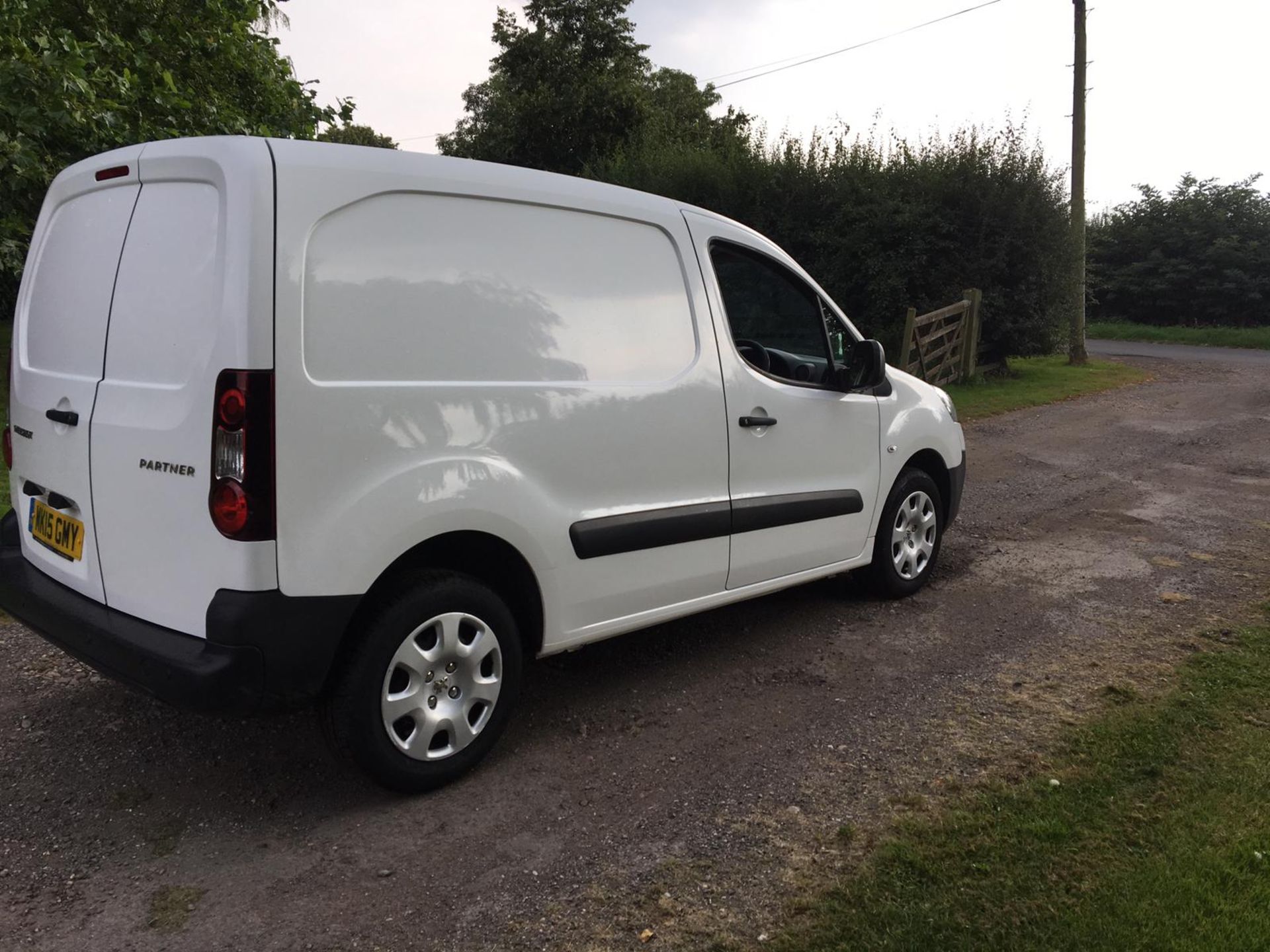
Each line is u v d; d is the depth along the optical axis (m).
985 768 3.13
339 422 2.64
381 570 2.72
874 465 4.65
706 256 3.83
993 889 2.46
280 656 2.57
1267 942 2.22
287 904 2.46
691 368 3.68
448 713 3.01
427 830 2.82
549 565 3.21
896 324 15.29
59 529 3.17
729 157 17.86
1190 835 2.67
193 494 2.59
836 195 15.89
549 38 26.92
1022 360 18.69
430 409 2.84
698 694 3.80
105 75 7.98
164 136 8.59
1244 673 3.87
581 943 2.31
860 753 3.27
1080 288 17.00
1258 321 29.17
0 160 6.85
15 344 3.53
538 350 3.16
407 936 2.34
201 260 2.61
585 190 3.38
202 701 2.53
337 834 2.80
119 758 3.24
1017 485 8.03
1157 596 5.00
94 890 2.52
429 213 2.90
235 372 2.49
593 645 4.37
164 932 2.35
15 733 3.40
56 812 2.90
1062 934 2.27
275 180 2.55
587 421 3.29
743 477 3.93
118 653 2.73
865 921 2.35
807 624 4.63
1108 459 9.19
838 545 4.50
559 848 2.72
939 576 5.45
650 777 3.14
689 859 2.65
